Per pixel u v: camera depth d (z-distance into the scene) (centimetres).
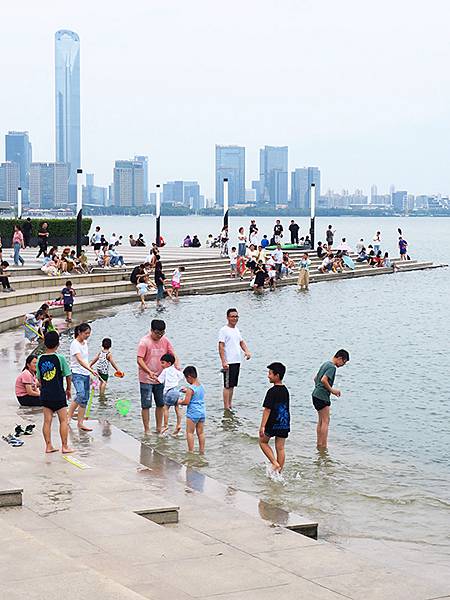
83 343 1745
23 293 3875
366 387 2361
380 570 1042
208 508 1270
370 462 1639
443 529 1295
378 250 6700
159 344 1788
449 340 3291
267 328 3541
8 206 7962
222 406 2077
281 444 1526
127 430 1820
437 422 1959
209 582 927
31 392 1861
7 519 1126
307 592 910
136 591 886
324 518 1335
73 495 1241
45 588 798
